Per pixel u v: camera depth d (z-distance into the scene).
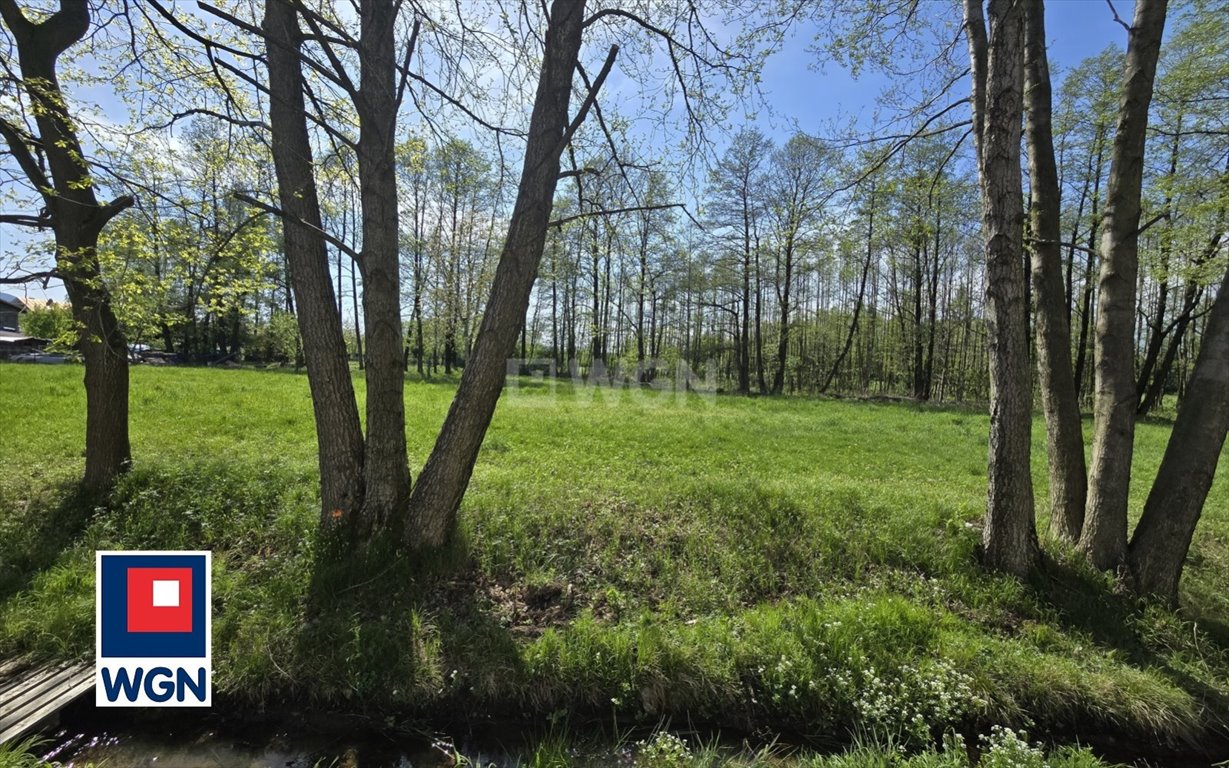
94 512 5.50
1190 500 4.54
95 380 5.91
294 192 4.70
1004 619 4.43
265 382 17.78
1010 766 2.96
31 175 5.39
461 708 3.55
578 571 4.94
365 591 4.36
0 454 7.39
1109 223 4.93
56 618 3.85
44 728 3.19
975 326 29.61
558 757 3.10
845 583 4.93
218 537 5.23
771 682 3.67
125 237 5.18
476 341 4.75
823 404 21.25
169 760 3.12
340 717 3.48
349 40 4.30
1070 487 5.22
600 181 5.62
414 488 4.89
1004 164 4.61
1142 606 4.50
